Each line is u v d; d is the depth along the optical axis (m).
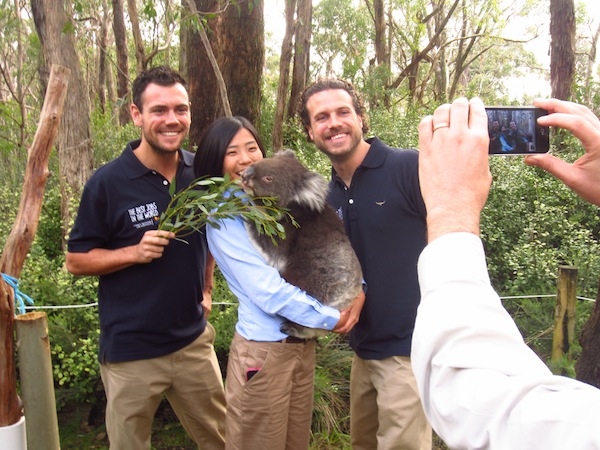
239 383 2.54
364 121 3.01
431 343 0.76
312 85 2.83
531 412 0.64
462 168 0.87
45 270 4.96
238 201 2.46
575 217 6.36
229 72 7.73
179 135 2.76
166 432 4.32
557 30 9.70
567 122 1.12
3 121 9.55
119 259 2.62
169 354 2.86
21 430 1.93
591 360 2.79
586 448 0.59
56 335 4.19
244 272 2.47
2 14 8.21
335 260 2.64
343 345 4.71
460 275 0.78
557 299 4.33
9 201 6.38
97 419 4.46
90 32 16.78
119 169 2.76
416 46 20.00
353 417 3.08
